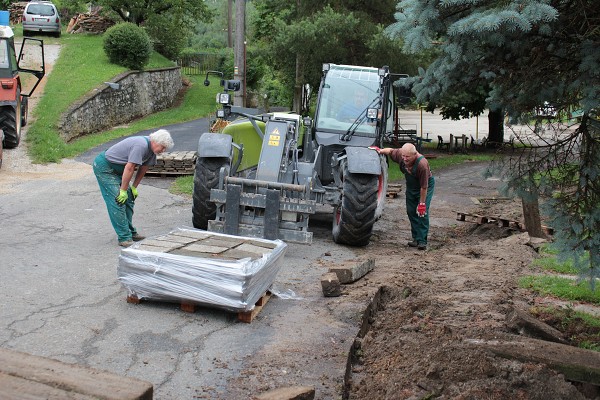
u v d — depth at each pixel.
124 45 30.94
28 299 6.28
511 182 5.97
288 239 8.64
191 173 15.53
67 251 8.24
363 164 9.18
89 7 46.88
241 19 16.50
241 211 8.88
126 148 8.50
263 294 6.37
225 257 6.00
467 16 4.92
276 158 9.10
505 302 6.62
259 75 40.09
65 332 5.48
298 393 4.24
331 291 6.76
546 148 5.93
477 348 4.89
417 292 6.96
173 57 42.47
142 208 11.73
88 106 24.59
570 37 5.16
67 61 30.75
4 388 2.88
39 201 11.94
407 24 5.21
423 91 5.69
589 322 6.16
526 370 4.61
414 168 9.57
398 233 11.16
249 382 4.76
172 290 5.98
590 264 5.57
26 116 20.59
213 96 39.50
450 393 4.46
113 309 6.07
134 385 2.98
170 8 41.09
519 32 4.90
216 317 6.01
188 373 4.85
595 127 5.66
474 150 28.95
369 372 5.16
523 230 10.91
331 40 21.00
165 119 30.72
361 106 10.73
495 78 5.57
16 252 8.09
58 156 18.09
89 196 12.65
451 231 11.74
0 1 43.38
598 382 4.76
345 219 9.25
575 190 5.79
